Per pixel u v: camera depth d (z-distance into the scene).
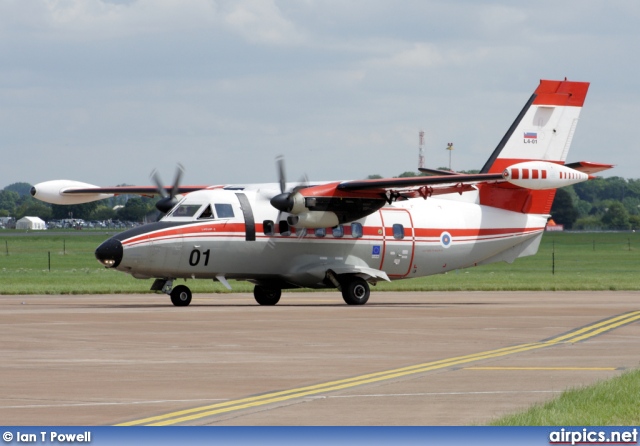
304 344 55.41
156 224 84.38
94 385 40.00
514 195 100.31
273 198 85.88
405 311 80.94
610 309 84.50
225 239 85.50
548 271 174.00
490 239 98.94
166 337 58.59
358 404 35.66
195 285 122.12
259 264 87.62
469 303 93.88
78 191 103.44
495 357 49.78
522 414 32.97
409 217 94.75
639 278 146.00
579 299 101.19
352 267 91.19
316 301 97.56
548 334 61.97
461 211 97.94
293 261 89.00
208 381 41.19
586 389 37.66
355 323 68.81
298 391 38.56
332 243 90.50
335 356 49.94
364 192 88.62
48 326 64.75
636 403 35.09
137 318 71.38
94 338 57.75
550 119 99.56
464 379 41.81
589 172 90.31
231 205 86.56
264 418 33.03
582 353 51.62
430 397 37.12
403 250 94.12
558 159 99.81
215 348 53.19
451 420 32.62
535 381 41.25
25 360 47.81
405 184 85.81
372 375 43.03
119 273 152.00
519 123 98.62
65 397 37.16
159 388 39.31
